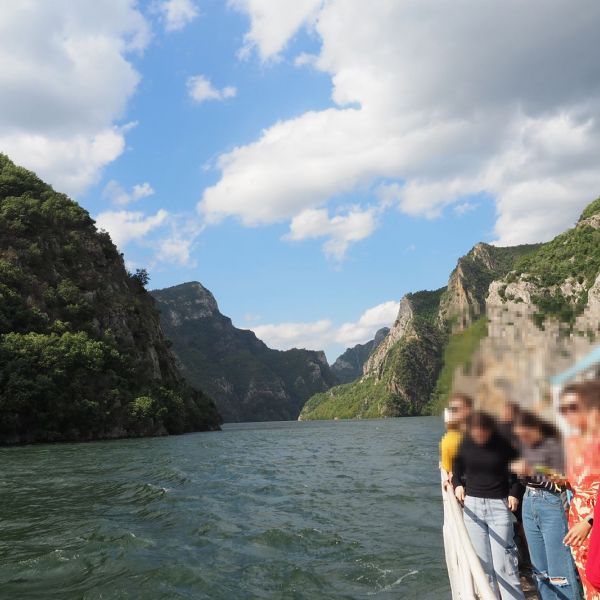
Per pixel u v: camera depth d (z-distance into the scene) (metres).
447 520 4.95
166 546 9.96
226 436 65.62
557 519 4.22
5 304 70.75
